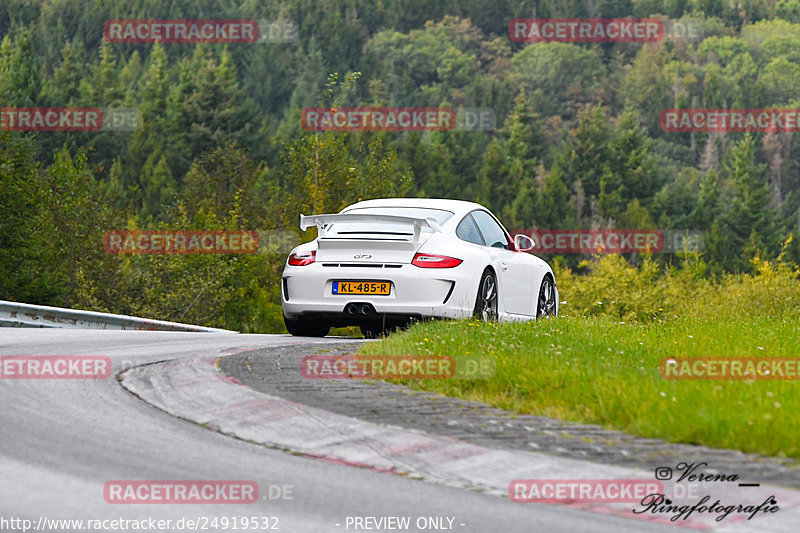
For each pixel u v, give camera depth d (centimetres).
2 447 2025
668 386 2497
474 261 4125
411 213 4272
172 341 3791
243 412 2325
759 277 18800
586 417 2312
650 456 1938
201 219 18975
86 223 19675
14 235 19100
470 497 1736
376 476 1867
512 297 4472
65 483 1797
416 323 3850
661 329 4141
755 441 1989
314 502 1700
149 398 2550
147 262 18338
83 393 2581
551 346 3238
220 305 18300
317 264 4116
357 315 4059
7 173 19562
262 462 1961
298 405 2339
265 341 3859
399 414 2303
